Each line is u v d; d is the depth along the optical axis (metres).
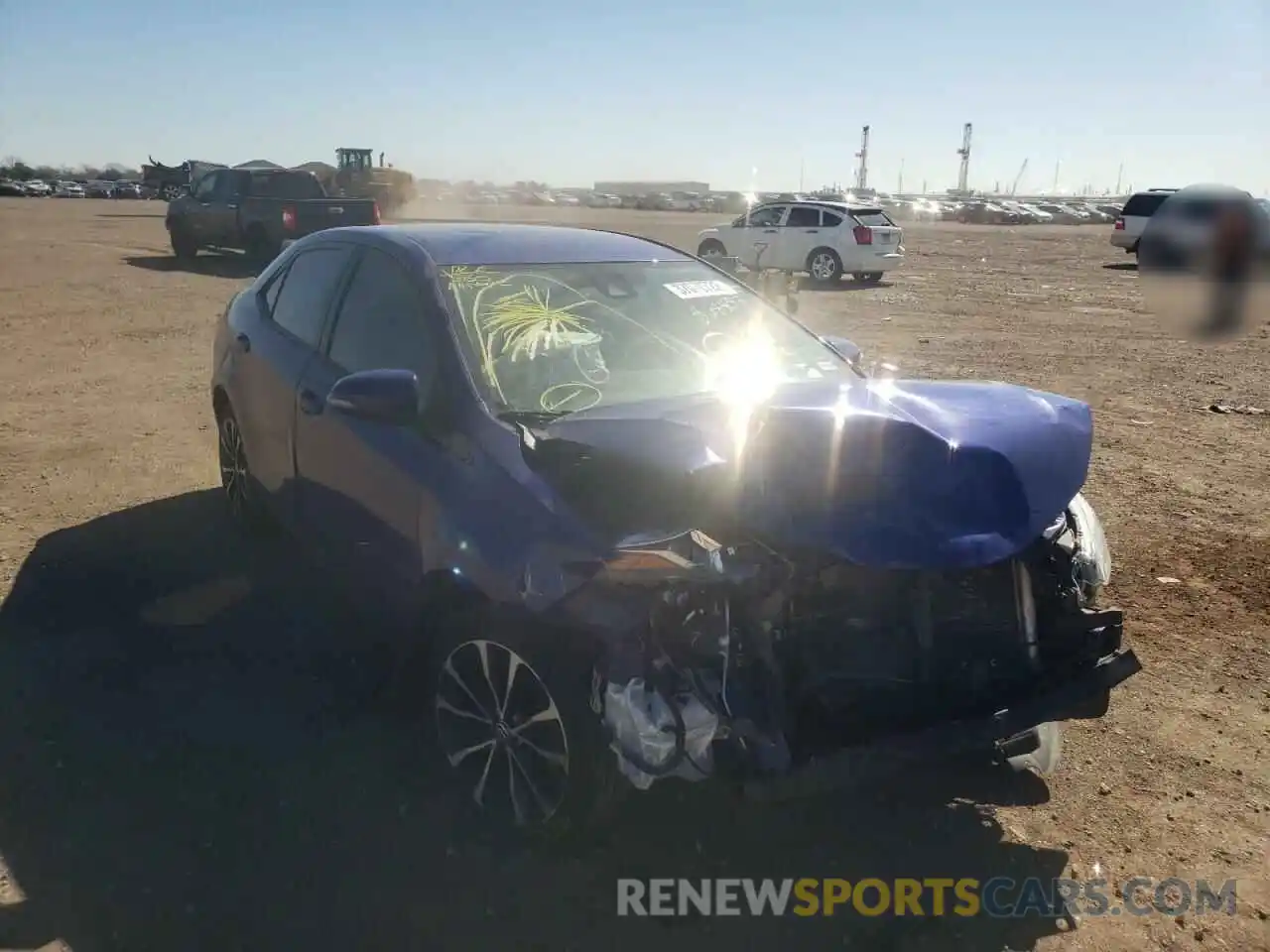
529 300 4.22
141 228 32.50
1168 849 3.48
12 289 16.67
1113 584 5.57
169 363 10.95
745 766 2.94
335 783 3.70
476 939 3.01
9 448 7.59
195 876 3.23
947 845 3.49
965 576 3.32
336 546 4.37
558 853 3.35
